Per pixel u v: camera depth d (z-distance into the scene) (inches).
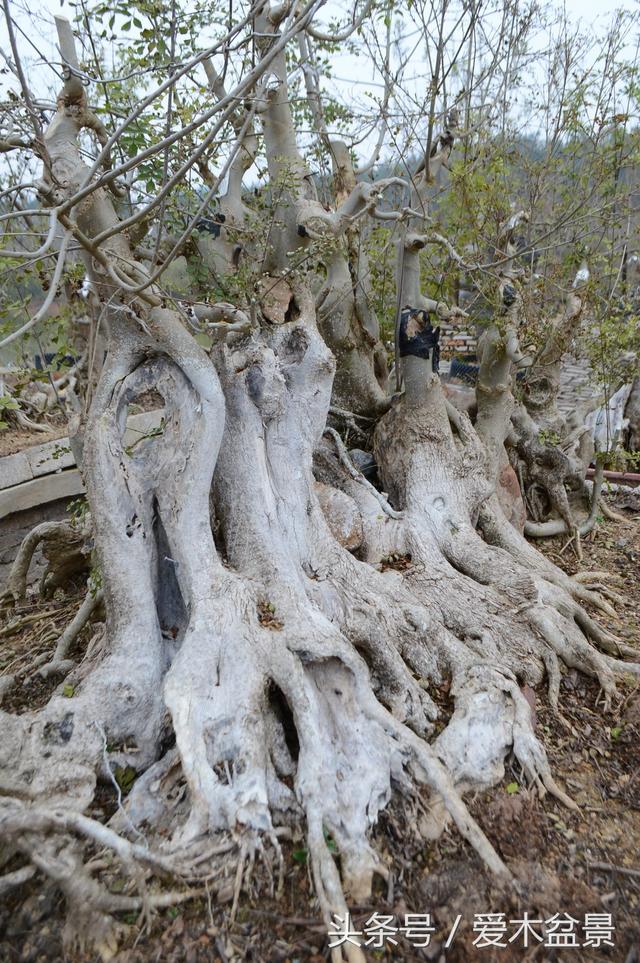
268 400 209.0
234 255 244.2
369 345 291.0
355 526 244.8
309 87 263.7
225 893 137.8
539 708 201.6
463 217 301.3
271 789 153.1
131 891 137.2
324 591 199.6
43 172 161.8
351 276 278.7
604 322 292.0
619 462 395.9
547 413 363.6
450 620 218.8
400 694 187.5
